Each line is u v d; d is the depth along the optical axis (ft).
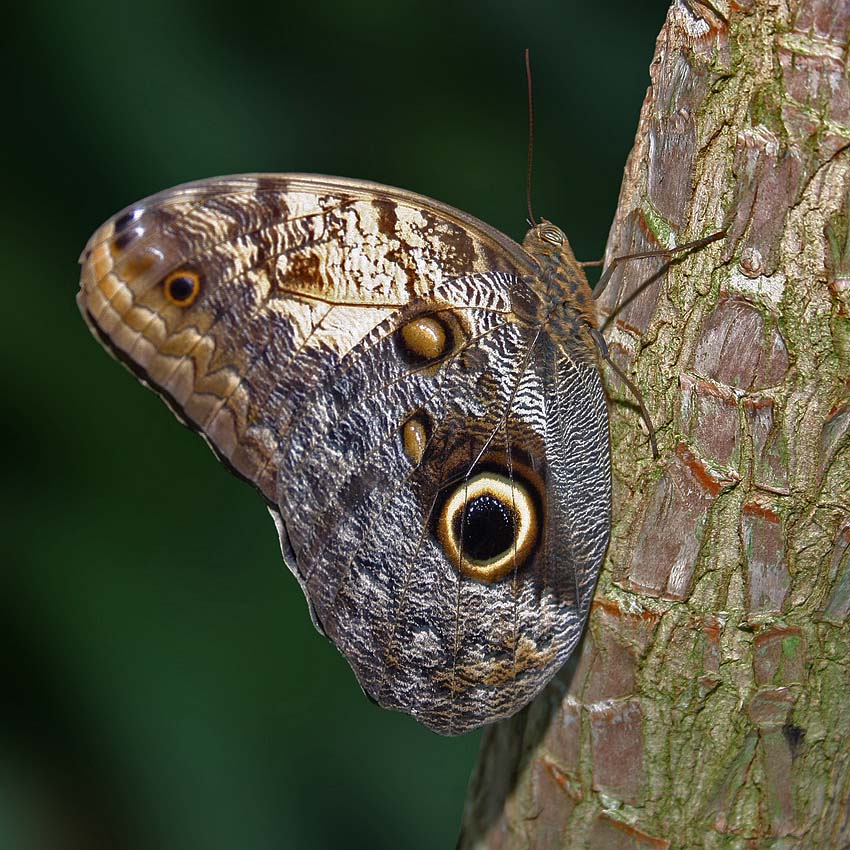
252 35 3.90
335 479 3.37
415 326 3.37
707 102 3.29
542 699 3.38
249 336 3.34
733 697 3.33
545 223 3.43
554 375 3.37
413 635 3.38
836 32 3.26
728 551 3.32
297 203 3.34
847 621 3.32
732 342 3.30
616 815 3.36
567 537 3.36
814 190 3.28
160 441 3.79
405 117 4.08
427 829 3.70
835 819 3.35
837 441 3.29
